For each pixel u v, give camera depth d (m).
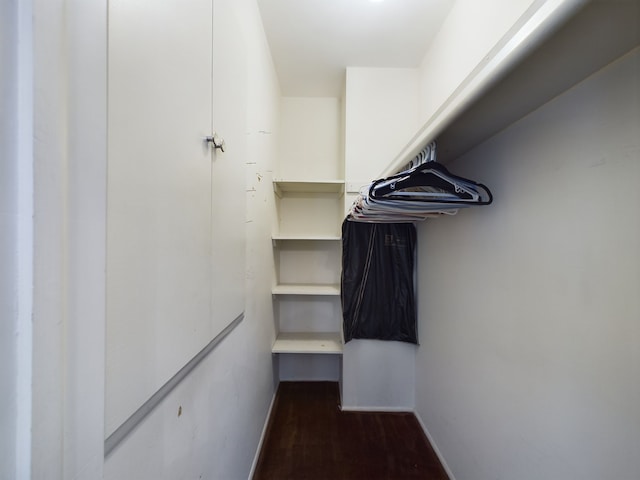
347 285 2.01
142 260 0.50
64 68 0.35
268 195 1.85
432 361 1.75
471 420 1.30
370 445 1.69
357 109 2.05
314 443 1.70
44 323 0.33
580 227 0.76
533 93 0.81
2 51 0.30
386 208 1.19
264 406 1.74
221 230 0.91
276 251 2.23
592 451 0.72
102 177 0.41
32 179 0.32
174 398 0.65
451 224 1.53
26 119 0.31
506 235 1.07
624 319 0.65
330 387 2.35
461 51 1.45
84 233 0.38
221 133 0.90
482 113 0.93
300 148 2.48
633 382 0.63
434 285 1.73
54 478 0.34
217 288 0.87
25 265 0.32
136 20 0.48
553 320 0.85
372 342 2.04
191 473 0.74
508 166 1.05
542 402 0.89
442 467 1.54
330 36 1.76
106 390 0.42
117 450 0.46
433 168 0.99
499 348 1.10
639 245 0.62
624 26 0.51
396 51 1.90
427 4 1.53
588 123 0.73
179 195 0.63
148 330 0.52
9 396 0.31
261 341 1.64
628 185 0.64
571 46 0.59
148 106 0.52
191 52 0.69
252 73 1.41
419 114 2.04
